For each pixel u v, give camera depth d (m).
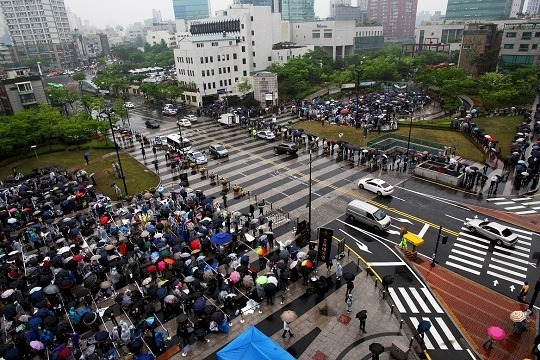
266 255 32.50
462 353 22.72
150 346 23.45
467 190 44.19
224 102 97.69
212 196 44.88
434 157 52.00
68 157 63.31
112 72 148.38
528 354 22.47
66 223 36.41
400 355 21.95
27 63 191.50
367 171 50.75
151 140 70.38
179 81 109.50
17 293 27.28
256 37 123.75
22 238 36.59
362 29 188.88
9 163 61.66
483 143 57.66
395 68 116.38
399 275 30.03
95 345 23.58
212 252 33.31
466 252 32.59
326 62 132.88
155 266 29.11
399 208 40.50
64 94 101.56
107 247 31.86
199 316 25.75
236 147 63.50
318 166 53.16
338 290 28.47
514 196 42.22
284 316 23.23
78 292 28.58
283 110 88.62
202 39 102.12
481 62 114.25
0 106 95.38
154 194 45.53
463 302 26.95
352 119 72.19
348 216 38.81
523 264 30.80
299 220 38.59
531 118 70.12
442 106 85.75
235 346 20.00
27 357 23.47
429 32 193.25
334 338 24.03
